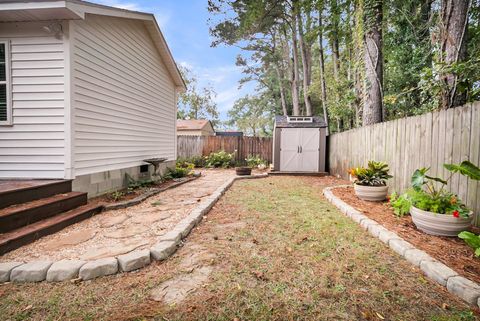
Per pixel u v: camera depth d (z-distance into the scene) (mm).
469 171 2340
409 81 7156
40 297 1726
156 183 5859
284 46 18469
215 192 4984
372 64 5891
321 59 12742
